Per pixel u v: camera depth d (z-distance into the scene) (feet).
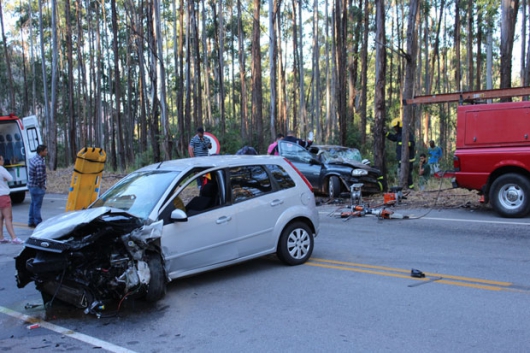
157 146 85.10
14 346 14.52
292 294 18.72
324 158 46.09
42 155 38.11
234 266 23.27
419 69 122.31
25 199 60.08
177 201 20.76
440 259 23.16
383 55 49.65
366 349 13.53
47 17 153.38
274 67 77.00
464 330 14.65
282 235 22.52
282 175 23.12
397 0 123.95
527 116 31.55
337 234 30.19
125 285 16.67
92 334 15.34
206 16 157.58
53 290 17.35
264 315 16.56
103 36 153.48
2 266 25.00
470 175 33.68
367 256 24.34
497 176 33.30
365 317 16.01
